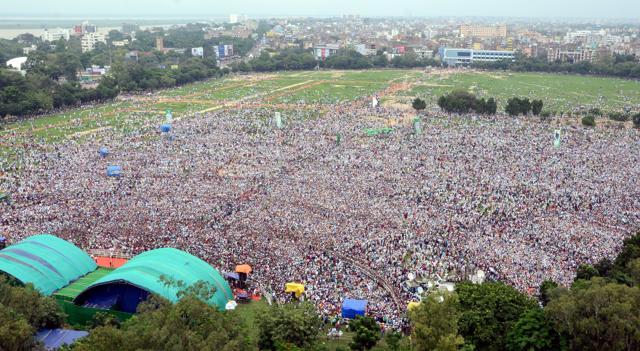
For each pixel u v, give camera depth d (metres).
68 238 137.75
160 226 144.00
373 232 139.88
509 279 116.06
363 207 157.75
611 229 144.62
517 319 92.69
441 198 165.00
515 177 185.50
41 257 116.31
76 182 179.25
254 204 160.62
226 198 165.62
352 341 93.12
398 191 171.00
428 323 83.31
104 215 151.25
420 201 163.12
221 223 145.88
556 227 144.25
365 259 126.50
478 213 153.62
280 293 112.75
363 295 111.75
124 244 134.75
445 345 76.75
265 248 131.25
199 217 149.88
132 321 84.19
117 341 76.38
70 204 159.62
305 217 150.00
